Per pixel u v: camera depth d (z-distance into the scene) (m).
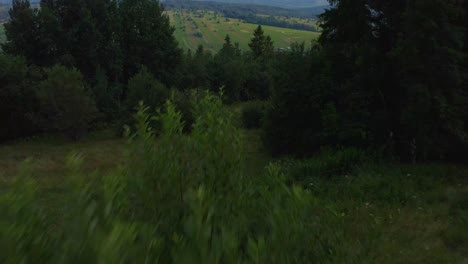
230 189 2.55
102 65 51.94
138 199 2.34
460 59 15.73
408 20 15.38
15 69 39.03
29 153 29.59
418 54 15.41
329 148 17.73
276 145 23.14
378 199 11.38
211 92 3.25
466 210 9.64
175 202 2.42
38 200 1.65
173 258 1.62
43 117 38.50
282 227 1.92
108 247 1.36
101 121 44.56
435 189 12.07
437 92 15.47
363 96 17.91
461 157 17.50
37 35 49.53
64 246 1.47
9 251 1.40
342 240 2.35
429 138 16.00
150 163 2.51
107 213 1.67
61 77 36.16
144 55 56.12
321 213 2.50
